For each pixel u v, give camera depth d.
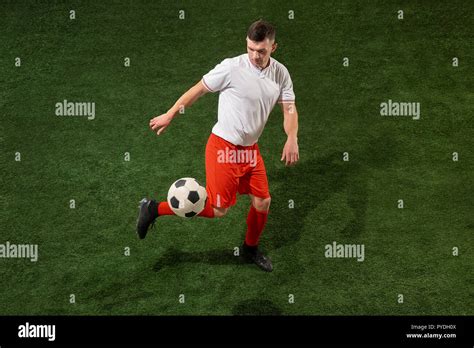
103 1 10.95
